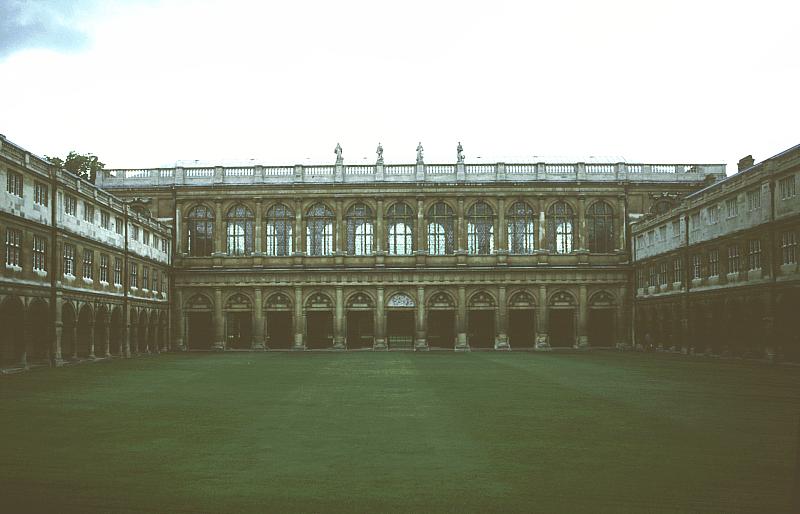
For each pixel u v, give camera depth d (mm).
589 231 82438
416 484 16188
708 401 29891
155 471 17422
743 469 17531
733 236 58125
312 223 82500
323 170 82688
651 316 76188
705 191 63438
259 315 81562
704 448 19984
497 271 80938
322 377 42281
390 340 87562
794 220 49250
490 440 21219
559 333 87312
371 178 82250
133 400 30797
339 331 81250
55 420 25047
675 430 22828
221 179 82438
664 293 72250
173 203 82500
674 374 43406
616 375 42906
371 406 28672
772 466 17844
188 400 30766
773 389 34469
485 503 14734
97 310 60281
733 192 58156
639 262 79312
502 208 81812
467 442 20938
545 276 81250
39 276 50125
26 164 48094
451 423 24328
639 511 14234
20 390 34844
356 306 81812
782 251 51688
